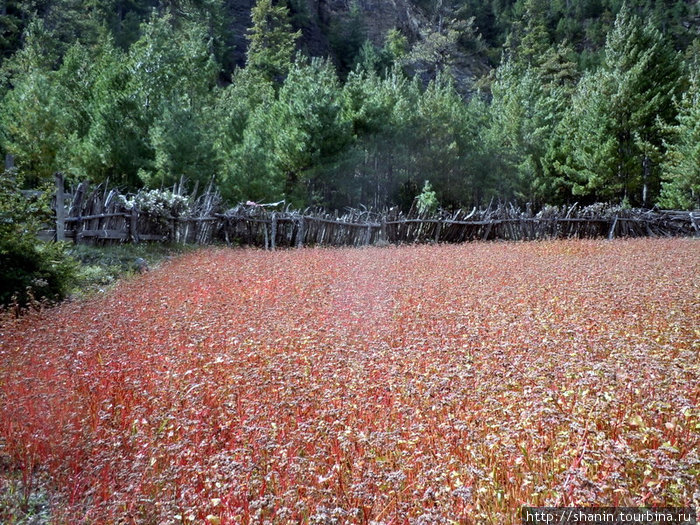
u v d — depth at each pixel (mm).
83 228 12500
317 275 10398
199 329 6051
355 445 3592
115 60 27781
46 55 36938
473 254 14859
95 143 20844
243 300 7902
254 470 3256
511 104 36719
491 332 6043
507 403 4152
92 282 9719
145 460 3504
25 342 5672
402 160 33062
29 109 21328
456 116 35000
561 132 36406
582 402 4031
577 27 93125
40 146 21281
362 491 3000
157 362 5109
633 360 4801
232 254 14172
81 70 27156
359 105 31531
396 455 3469
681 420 3758
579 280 9461
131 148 20938
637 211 26016
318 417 3945
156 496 3135
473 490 3068
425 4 94812
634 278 9391
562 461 3379
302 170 26172
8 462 3664
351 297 8266
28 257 7988
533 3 91875
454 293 8516
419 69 78625
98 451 3613
